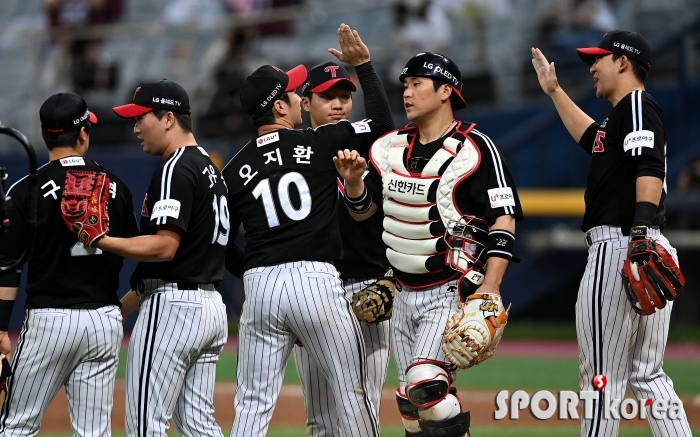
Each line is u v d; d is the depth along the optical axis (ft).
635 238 55.88
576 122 64.13
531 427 84.99
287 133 60.80
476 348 54.60
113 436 84.79
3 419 55.77
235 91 155.53
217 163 150.30
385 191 59.00
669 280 55.88
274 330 58.49
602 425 58.80
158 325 56.90
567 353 140.97
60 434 84.64
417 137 59.41
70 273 55.42
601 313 58.54
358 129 61.82
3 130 52.08
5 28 207.00
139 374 56.80
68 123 56.95
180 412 59.82
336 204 60.80
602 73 61.36
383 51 166.09
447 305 57.47
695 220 150.71
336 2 188.34
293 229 58.54
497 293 55.57
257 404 58.65
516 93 169.48
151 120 59.16
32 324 55.47
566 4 172.14
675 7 174.09
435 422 56.90
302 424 89.86
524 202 151.74
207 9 195.21
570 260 156.35
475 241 57.26
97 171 57.11
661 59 165.27
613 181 58.90
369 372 65.16
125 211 58.13
